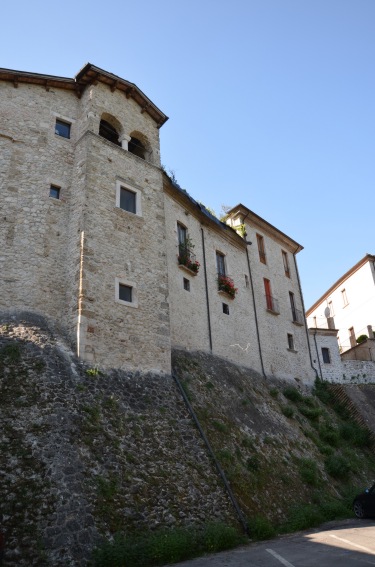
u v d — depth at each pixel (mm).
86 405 12445
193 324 20750
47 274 15297
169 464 12547
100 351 14148
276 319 28406
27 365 12625
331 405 27797
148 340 15680
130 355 14883
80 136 18172
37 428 11055
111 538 9828
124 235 16844
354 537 11422
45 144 17453
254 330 25656
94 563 9117
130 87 19859
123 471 11438
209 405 16500
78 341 13828
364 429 25328
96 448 11500
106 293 15203
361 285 41531
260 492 14008
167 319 16734
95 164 17266
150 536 10312
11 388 11797
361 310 41062
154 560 9734
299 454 18297
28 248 15383
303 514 13945
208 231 25031
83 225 15734
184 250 21719
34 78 18172
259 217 30188
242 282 26406
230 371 20984
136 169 18844
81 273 14820
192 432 14234
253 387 21547
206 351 20922
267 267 29781
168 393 15094
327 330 32938
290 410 21359
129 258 16562
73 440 11281
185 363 18219
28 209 15992
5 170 16250
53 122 18109
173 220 21922
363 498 15203
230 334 23297
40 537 8992
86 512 9945
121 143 19062
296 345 29516
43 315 14594
